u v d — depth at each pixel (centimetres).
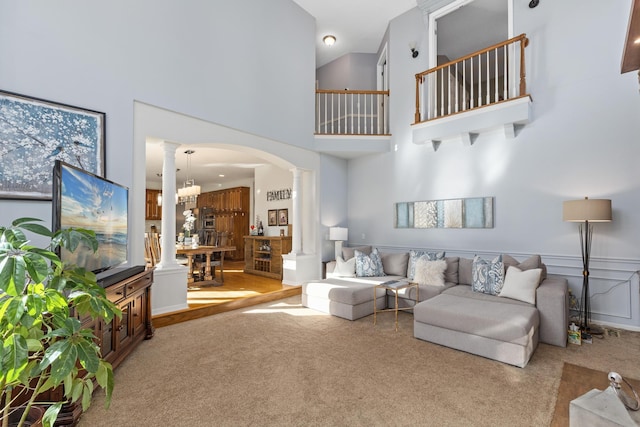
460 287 405
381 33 634
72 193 207
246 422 192
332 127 590
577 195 385
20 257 109
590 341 316
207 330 356
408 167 559
